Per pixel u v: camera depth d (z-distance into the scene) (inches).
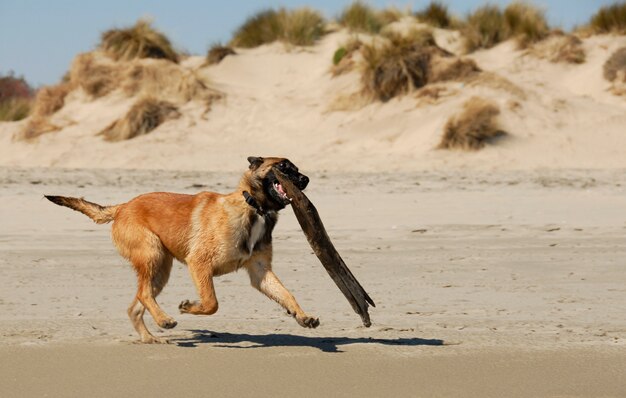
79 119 2066.9
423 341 576.4
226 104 2047.2
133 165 1785.2
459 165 1635.1
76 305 698.8
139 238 589.9
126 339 582.6
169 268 600.1
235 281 813.2
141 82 2122.3
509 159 1658.5
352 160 1700.3
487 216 1147.9
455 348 556.1
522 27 2246.6
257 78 2241.6
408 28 2186.3
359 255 924.6
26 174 1459.2
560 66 2110.0
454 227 1077.1
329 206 1217.4
